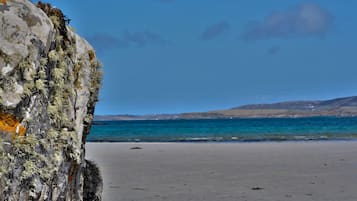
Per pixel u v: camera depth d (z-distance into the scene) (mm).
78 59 4590
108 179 15172
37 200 3637
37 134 3668
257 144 31391
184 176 15828
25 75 3525
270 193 12656
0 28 3498
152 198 11906
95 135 54250
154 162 20297
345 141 34219
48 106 3859
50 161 3803
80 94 4500
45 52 3756
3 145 3332
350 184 14008
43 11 4023
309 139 38344
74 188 4453
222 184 14141
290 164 19125
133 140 42000
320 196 12234
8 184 3330
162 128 77562
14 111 3447
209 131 60469
